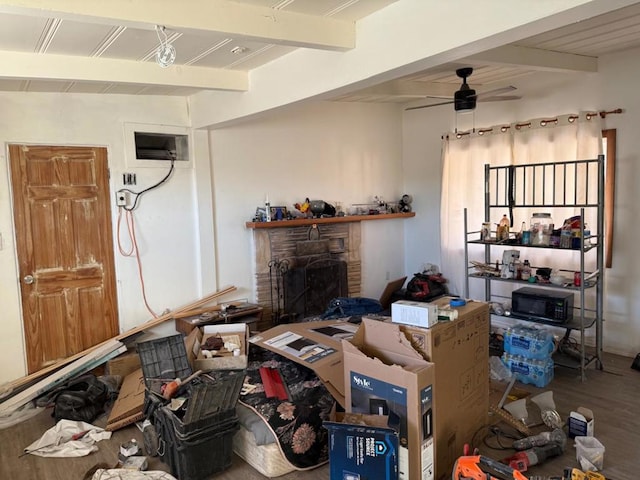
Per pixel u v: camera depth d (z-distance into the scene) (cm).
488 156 496
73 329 409
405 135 609
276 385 305
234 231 489
